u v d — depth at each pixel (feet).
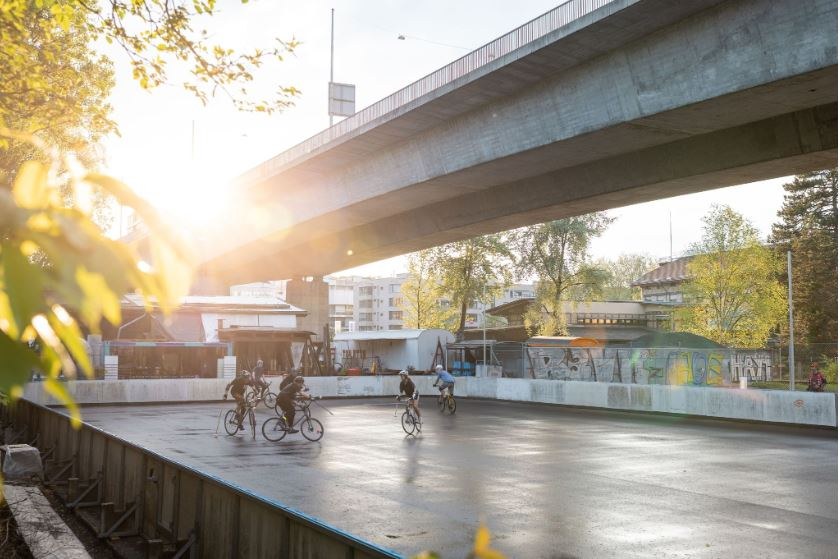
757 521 40.04
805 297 223.10
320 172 141.79
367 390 154.20
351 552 18.31
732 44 74.02
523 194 122.72
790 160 89.61
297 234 168.66
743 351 118.93
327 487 48.93
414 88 108.47
